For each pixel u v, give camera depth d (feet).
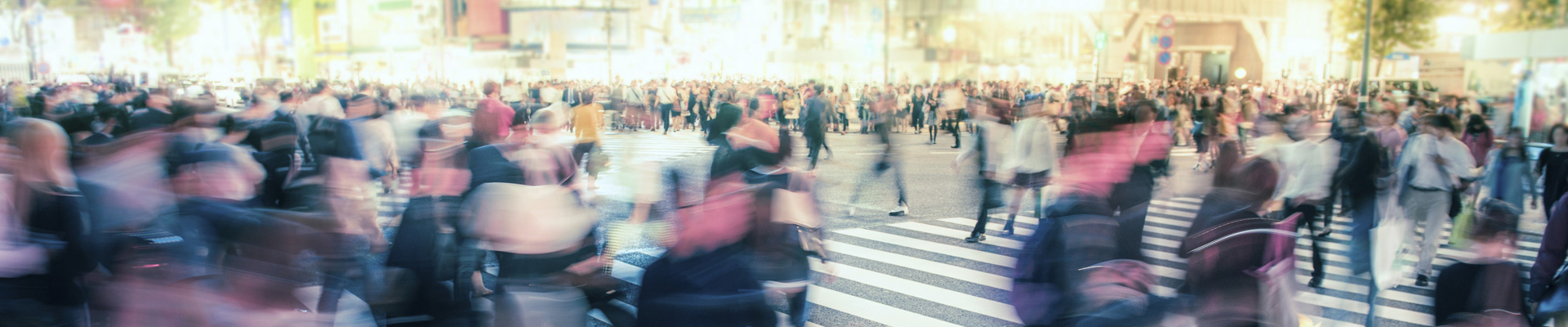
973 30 180.75
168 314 11.96
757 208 11.56
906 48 169.48
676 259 11.21
